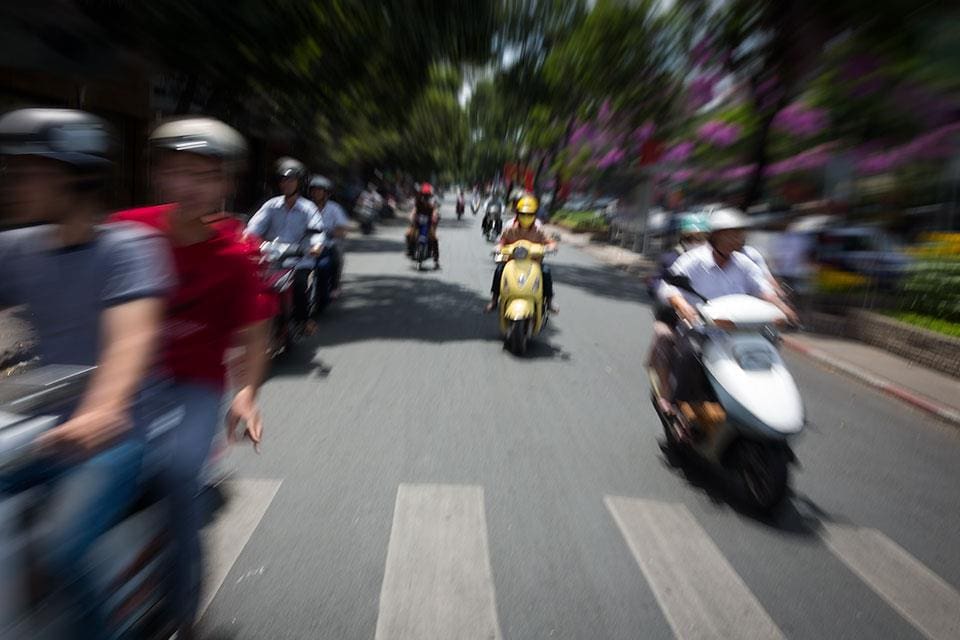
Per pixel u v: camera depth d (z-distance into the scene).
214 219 3.31
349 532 4.52
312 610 3.69
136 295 2.62
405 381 8.04
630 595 4.02
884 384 9.43
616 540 4.64
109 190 2.67
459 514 4.85
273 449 5.82
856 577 4.43
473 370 8.68
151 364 3.04
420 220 18.83
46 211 2.52
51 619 2.42
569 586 4.07
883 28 14.94
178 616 3.08
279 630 3.51
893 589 4.33
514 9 20.83
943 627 3.97
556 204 47.38
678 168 24.77
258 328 3.52
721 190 24.62
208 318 3.33
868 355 11.16
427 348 9.70
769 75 17.34
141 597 2.80
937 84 15.66
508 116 40.81
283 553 4.23
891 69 15.77
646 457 6.11
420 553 4.31
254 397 3.59
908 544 4.98
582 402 7.60
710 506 5.25
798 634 3.80
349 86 12.20
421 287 15.51
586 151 31.38
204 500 3.33
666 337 6.12
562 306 14.27
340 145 34.22
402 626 3.60
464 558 4.29
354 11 11.07
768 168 20.55
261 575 3.98
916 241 17.19
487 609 3.79
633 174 28.69
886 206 20.38
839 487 5.98
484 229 31.12
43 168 2.47
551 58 24.59
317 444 5.98
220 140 3.18
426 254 18.69
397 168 60.12
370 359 8.96
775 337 5.33
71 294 2.62
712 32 17.98
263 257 7.32
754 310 5.14
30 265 2.61
